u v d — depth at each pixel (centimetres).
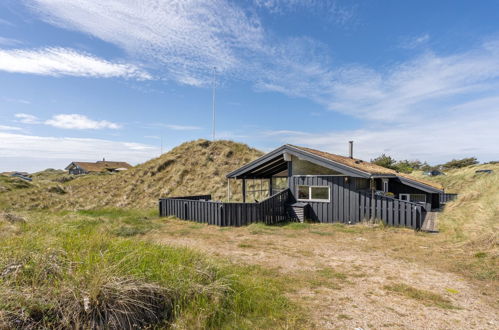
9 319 252
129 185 2450
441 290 462
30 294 280
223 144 2873
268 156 1324
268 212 1177
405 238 875
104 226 907
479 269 555
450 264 602
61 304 281
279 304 388
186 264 435
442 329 336
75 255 385
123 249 431
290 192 1320
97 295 295
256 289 427
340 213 1196
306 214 1256
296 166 1316
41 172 6662
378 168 1639
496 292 452
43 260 345
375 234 944
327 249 745
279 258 655
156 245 510
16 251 364
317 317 361
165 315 328
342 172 1143
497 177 1669
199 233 980
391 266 595
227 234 959
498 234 705
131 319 302
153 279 357
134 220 1199
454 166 5447
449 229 960
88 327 274
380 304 406
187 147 2869
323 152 1445
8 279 304
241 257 660
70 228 580
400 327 339
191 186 2266
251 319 345
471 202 1439
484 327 342
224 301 367
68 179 3841
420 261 631
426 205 1537
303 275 534
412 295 438
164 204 1407
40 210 1986
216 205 1159
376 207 1117
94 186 2700
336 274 540
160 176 2511
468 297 434
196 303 347
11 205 2097
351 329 331
